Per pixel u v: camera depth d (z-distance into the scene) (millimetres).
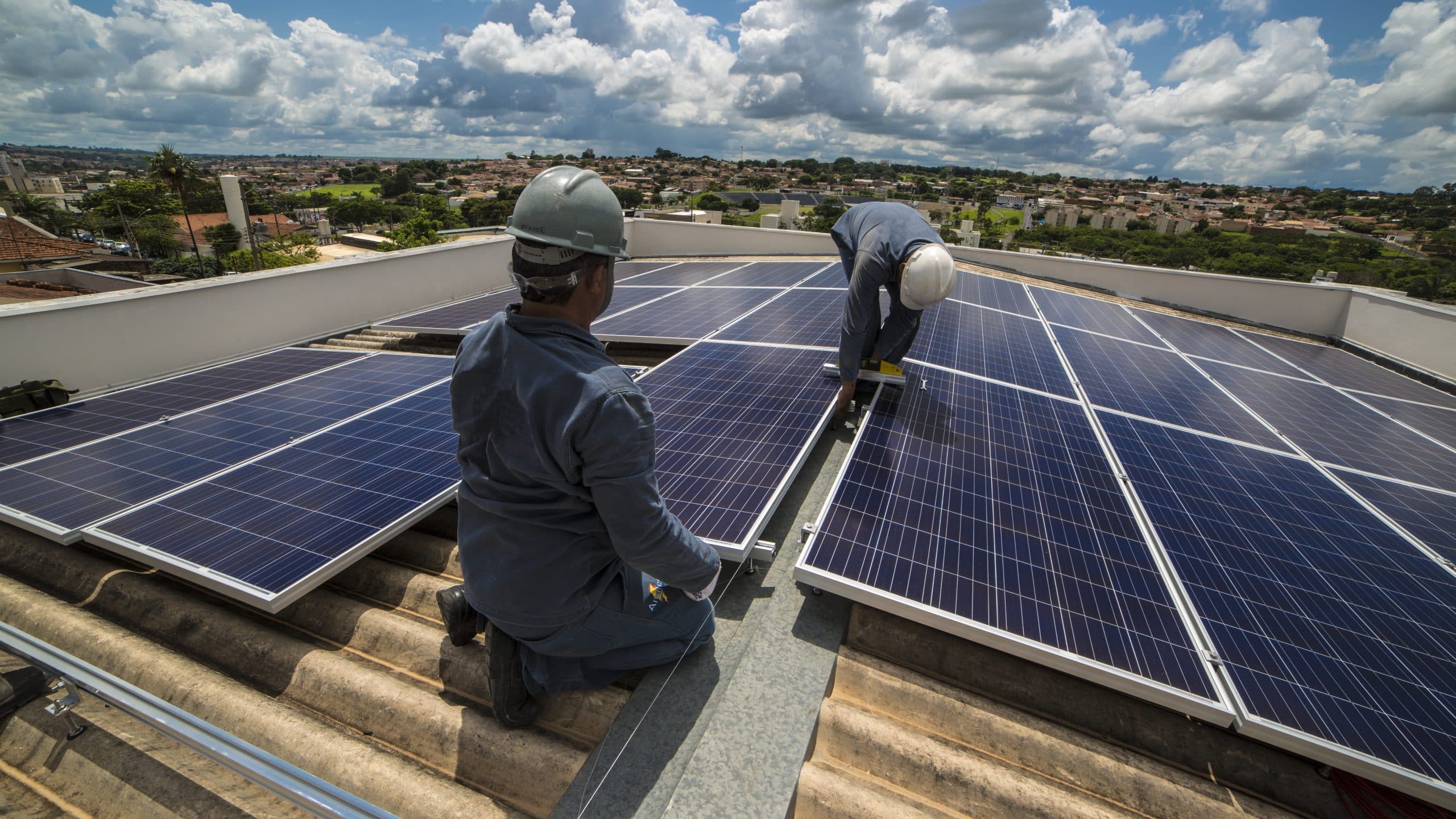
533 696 2709
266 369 7719
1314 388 7883
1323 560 3549
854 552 3066
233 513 3689
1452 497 4742
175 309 8570
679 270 14586
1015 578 3059
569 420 1868
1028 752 2756
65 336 7516
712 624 2998
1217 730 2926
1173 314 12789
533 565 2178
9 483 4223
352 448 4535
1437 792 2186
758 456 4066
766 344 6691
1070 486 4082
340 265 10797
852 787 2420
